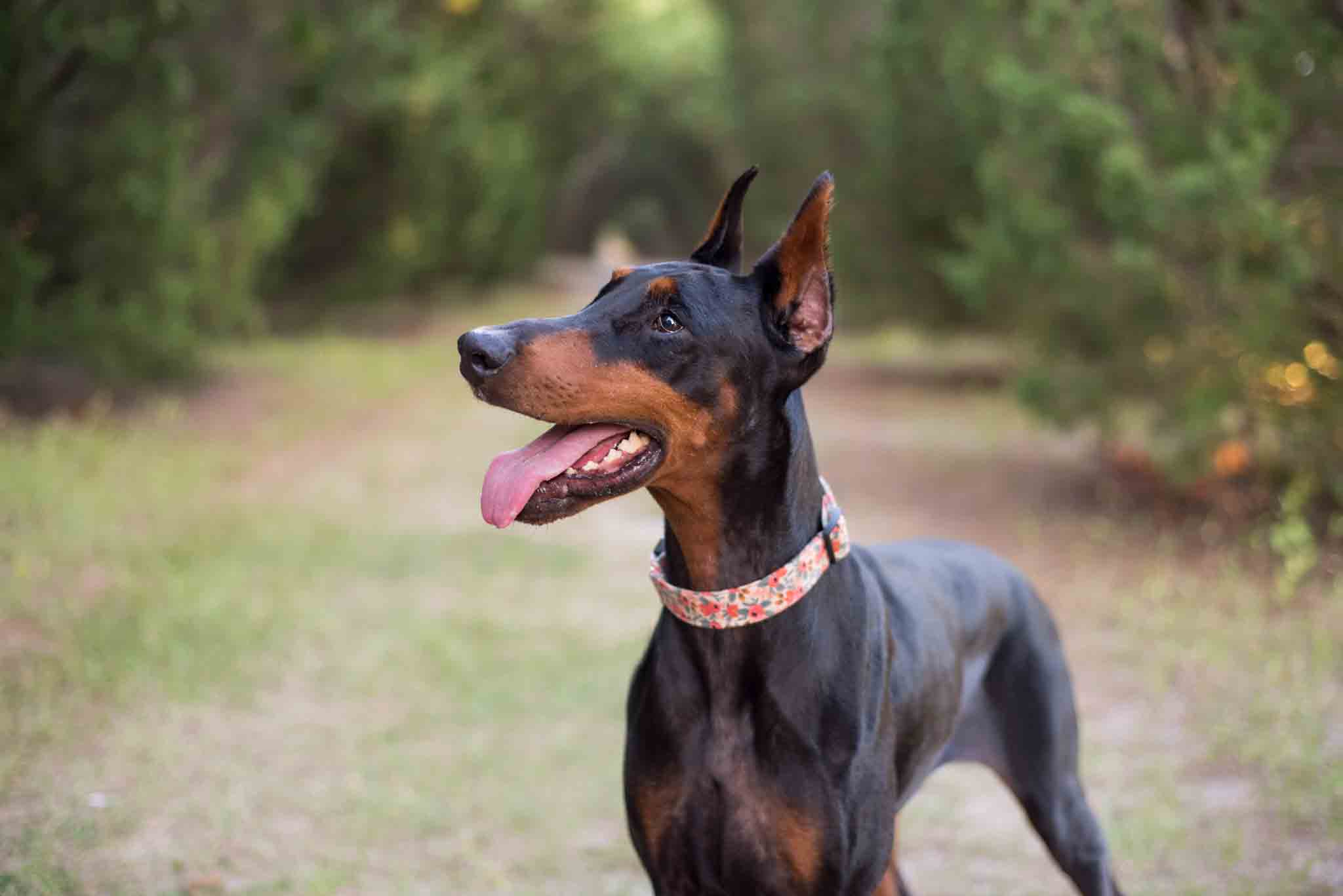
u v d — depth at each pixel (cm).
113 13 1041
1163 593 746
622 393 258
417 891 415
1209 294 836
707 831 278
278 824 453
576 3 2795
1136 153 804
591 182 5869
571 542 888
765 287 276
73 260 1136
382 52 1689
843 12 1981
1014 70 902
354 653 634
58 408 1184
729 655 272
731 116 2389
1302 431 839
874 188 1728
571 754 527
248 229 1523
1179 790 495
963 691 341
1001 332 1631
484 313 2450
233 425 1228
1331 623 673
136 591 675
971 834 475
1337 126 796
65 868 403
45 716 509
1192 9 859
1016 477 1090
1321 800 471
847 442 1262
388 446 1198
